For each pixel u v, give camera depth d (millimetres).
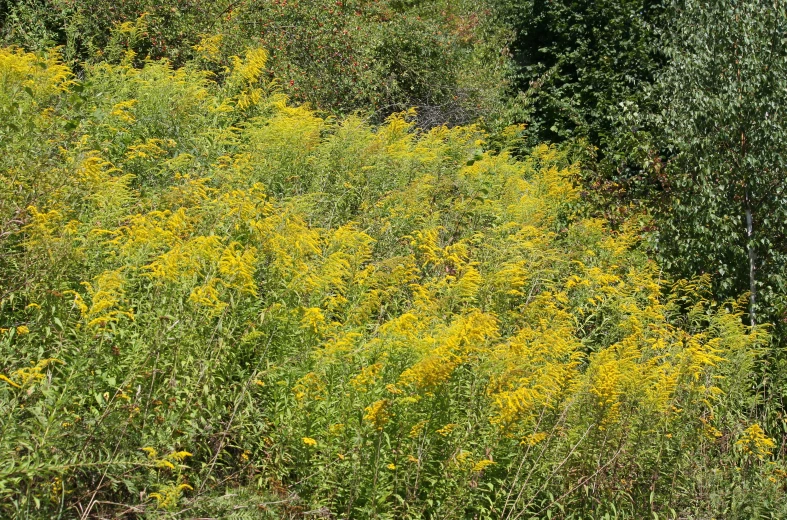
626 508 6148
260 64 10188
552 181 12117
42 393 4176
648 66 16250
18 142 6020
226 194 6273
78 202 5617
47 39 10656
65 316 4844
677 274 9742
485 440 5461
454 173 10336
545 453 5734
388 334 5293
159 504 4289
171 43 11844
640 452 6113
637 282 8602
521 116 16547
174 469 4535
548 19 18141
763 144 9539
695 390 6555
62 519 4133
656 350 7246
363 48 13406
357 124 9789
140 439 4434
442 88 15516
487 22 18938
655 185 11367
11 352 4488
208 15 12117
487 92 15930
